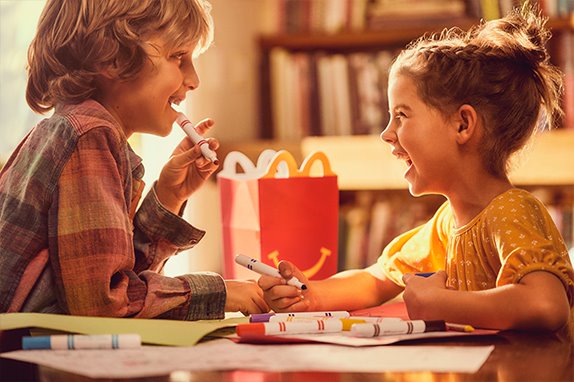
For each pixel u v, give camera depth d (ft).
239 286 5.32
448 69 5.17
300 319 4.56
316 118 13.25
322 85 13.25
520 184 12.75
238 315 5.51
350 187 12.20
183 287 4.90
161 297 4.83
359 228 12.96
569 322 4.56
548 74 5.49
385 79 13.05
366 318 4.54
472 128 5.12
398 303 6.01
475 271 5.10
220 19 12.29
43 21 5.49
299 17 13.56
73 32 5.34
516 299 4.29
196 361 3.54
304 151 12.30
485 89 5.14
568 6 12.30
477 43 5.29
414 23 12.95
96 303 4.67
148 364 3.48
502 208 4.89
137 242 5.69
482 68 5.17
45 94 5.57
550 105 5.55
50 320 4.21
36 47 5.51
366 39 13.25
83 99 5.36
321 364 3.46
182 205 6.23
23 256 4.85
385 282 5.98
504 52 5.23
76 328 4.09
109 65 5.35
